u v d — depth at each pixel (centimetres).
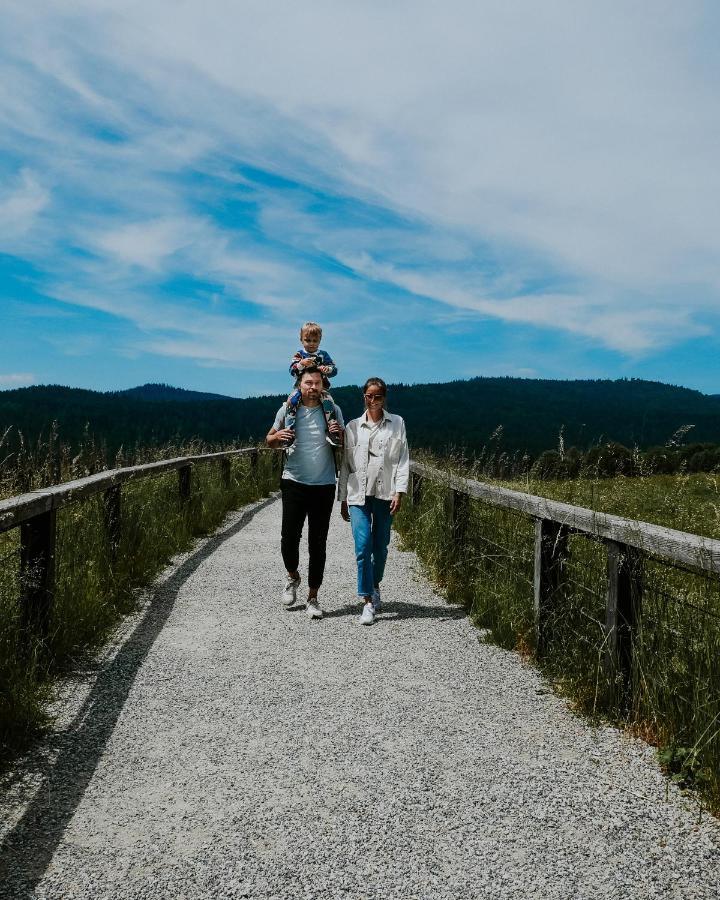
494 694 405
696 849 255
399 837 261
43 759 322
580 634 423
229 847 255
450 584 636
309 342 695
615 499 574
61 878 237
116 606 561
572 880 237
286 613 577
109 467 933
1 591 408
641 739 342
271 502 1394
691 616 348
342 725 361
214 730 354
